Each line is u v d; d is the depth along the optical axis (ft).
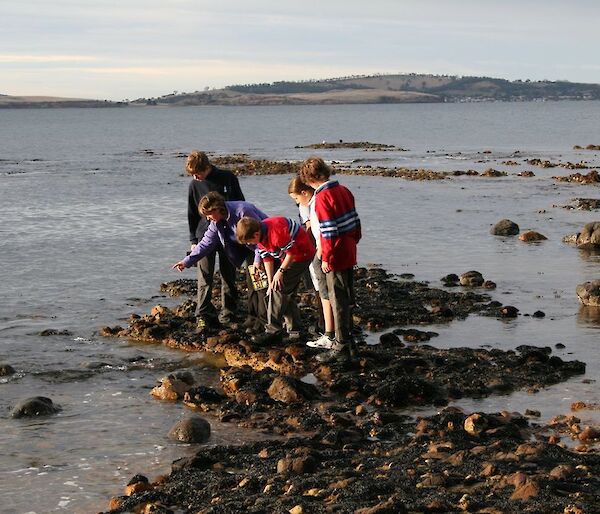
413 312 42.80
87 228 77.05
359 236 34.01
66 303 47.09
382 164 163.73
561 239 67.56
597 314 42.83
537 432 26.96
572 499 20.39
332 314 35.27
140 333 39.70
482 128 371.56
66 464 25.64
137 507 22.27
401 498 20.94
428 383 31.04
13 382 33.50
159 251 64.34
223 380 33.30
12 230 75.82
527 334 39.19
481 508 20.12
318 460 24.61
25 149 248.73
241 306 43.16
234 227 37.32
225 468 24.66
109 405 30.94
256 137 322.55
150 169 159.74
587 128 354.33
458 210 88.12
